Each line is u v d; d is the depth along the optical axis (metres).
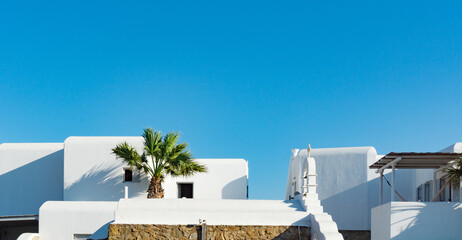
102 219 21.52
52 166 28.58
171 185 27.69
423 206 15.97
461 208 15.91
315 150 25.12
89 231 21.47
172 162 24.69
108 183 25.53
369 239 23.16
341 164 24.12
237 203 17.61
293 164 24.52
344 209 23.73
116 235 16.69
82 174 25.67
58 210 21.70
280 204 17.59
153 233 16.67
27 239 20.83
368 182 23.56
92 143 25.88
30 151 28.78
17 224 25.83
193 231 16.62
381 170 19.17
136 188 25.38
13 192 28.50
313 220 16.17
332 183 24.17
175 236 16.62
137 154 24.70
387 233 16.28
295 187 22.83
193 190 27.70
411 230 15.90
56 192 28.38
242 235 16.56
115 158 25.62
